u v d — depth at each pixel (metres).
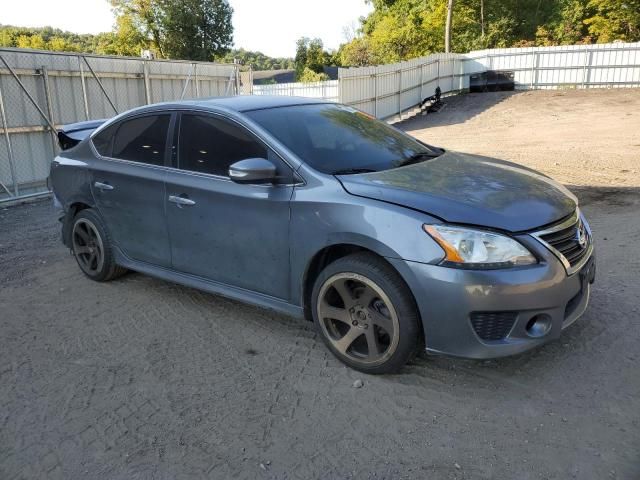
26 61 9.80
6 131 9.51
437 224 3.05
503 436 2.83
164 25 44.00
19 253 6.47
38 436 3.03
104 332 4.25
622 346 3.63
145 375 3.60
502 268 2.99
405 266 3.09
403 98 24.28
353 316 3.44
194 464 2.75
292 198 3.57
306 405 3.19
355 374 3.49
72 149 5.41
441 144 15.57
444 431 2.90
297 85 22.48
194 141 4.24
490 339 3.07
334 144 3.96
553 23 41.94
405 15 44.09
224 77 14.40
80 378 3.60
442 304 3.03
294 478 2.62
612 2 37.50
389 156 4.04
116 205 4.78
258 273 3.87
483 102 25.42
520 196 3.37
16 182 9.68
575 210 3.52
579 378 3.30
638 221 6.43
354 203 3.30
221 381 3.48
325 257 3.60
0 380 3.62
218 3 45.12
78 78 10.77
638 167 9.94
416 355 3.62
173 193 4.26
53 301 4.92
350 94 20.81
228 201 3.89
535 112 21.33
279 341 3.98
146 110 4.70
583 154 11.72
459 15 41.16
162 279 4.91
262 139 3.83
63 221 5.46
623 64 26.08
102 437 2.99
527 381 3.30
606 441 2.75
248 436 2.94
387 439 2.86
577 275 3.27
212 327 4.25
